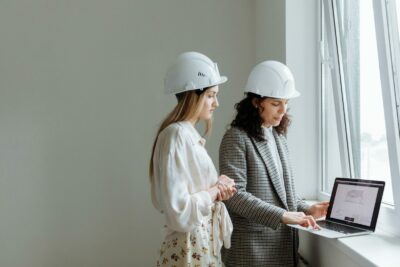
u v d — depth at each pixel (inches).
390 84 65.1
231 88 128.4
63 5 125.6
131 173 128.0
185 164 67.5
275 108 75.4
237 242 75.0
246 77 128.4
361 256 58.5
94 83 126.6
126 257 129.0
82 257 128.2
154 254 129.3
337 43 87.4
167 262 69.6
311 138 100.0
